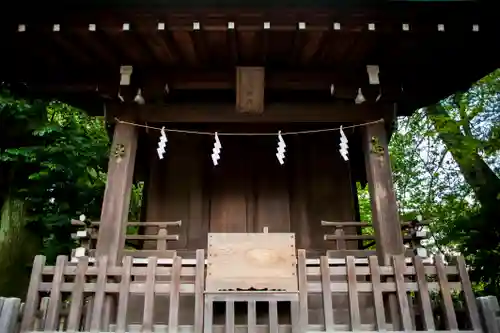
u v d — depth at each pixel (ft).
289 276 15.92
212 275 15.87
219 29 17.52
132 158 20.18
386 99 20.56
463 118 39.14
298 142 26.05
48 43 18.63
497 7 17.02
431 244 43.73
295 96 22.48
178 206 24.27
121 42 18.52
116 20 17.47
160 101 20.77
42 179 36.14
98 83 20.52
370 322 16.79
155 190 24.66
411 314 15.35
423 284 15.55
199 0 16.62
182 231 23.72
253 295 15.37
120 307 14.92
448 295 15.37
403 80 21.77
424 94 23.31
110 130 22.22
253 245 16.61
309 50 19.02
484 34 18.52
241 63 19.86
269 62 20.02
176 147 25.70
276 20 17.28
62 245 35.96
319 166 25.53
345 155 19.77
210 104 21.01
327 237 21.17
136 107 20.77
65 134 37.73
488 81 39.50
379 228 18.45
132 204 50.72
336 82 20.49
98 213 39.47
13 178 36.70
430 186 51.67
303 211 24.44
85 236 21.48
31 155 35.29
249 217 24.13
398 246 17.99
